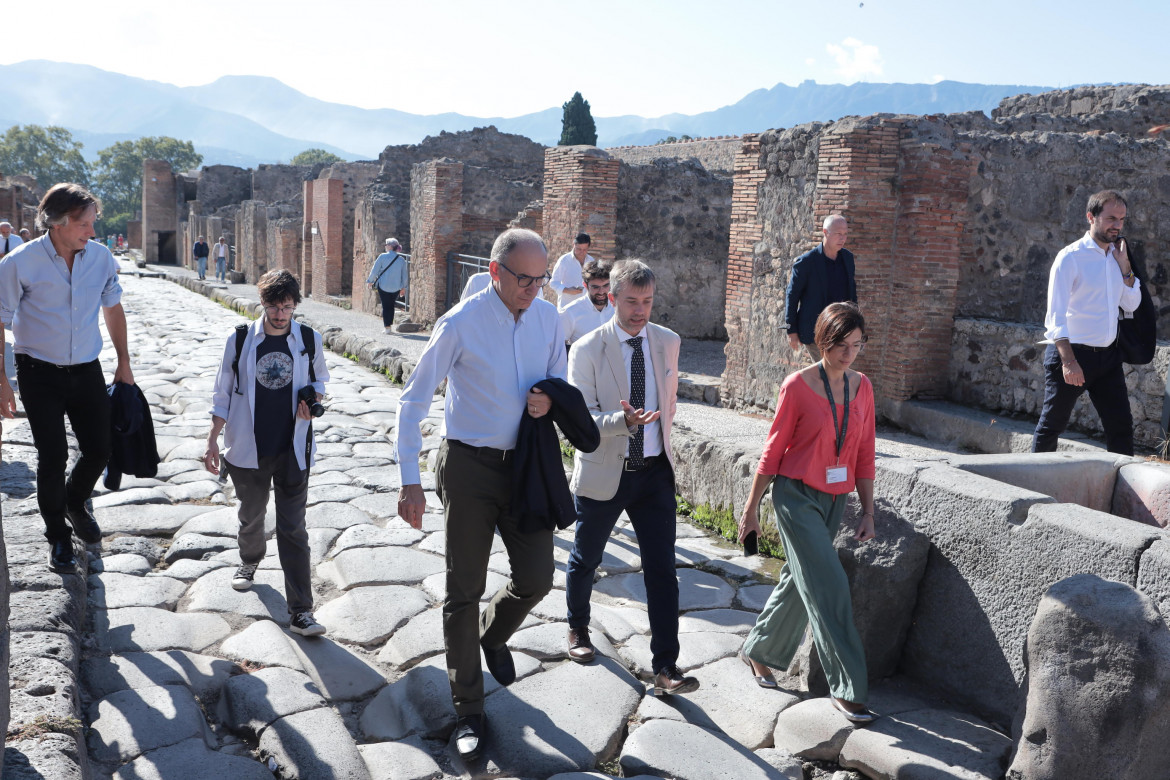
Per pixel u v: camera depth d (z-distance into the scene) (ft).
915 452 23.22
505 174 80.28
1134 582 9.48
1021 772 9.27
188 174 178.81
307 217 92.27
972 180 26.78
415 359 38.78
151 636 12.93
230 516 18.54
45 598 12.26
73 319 13.24
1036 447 17.65
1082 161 27.55
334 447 25.50
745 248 29.73
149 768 9.66
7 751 8.45
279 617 14.01
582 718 11.12
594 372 12.06
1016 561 10.87
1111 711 8.52
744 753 10.58
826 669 11.19
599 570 16.71
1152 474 13.23
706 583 16.33
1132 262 17.02
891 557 11.85
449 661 10.58
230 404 13.51
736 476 19.08
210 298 87.51
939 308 25.85
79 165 435.94
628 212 45.62
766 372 28.89
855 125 25.29
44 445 13.32
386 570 15.87
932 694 12.03
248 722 10.87
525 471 10.00
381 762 10.18
